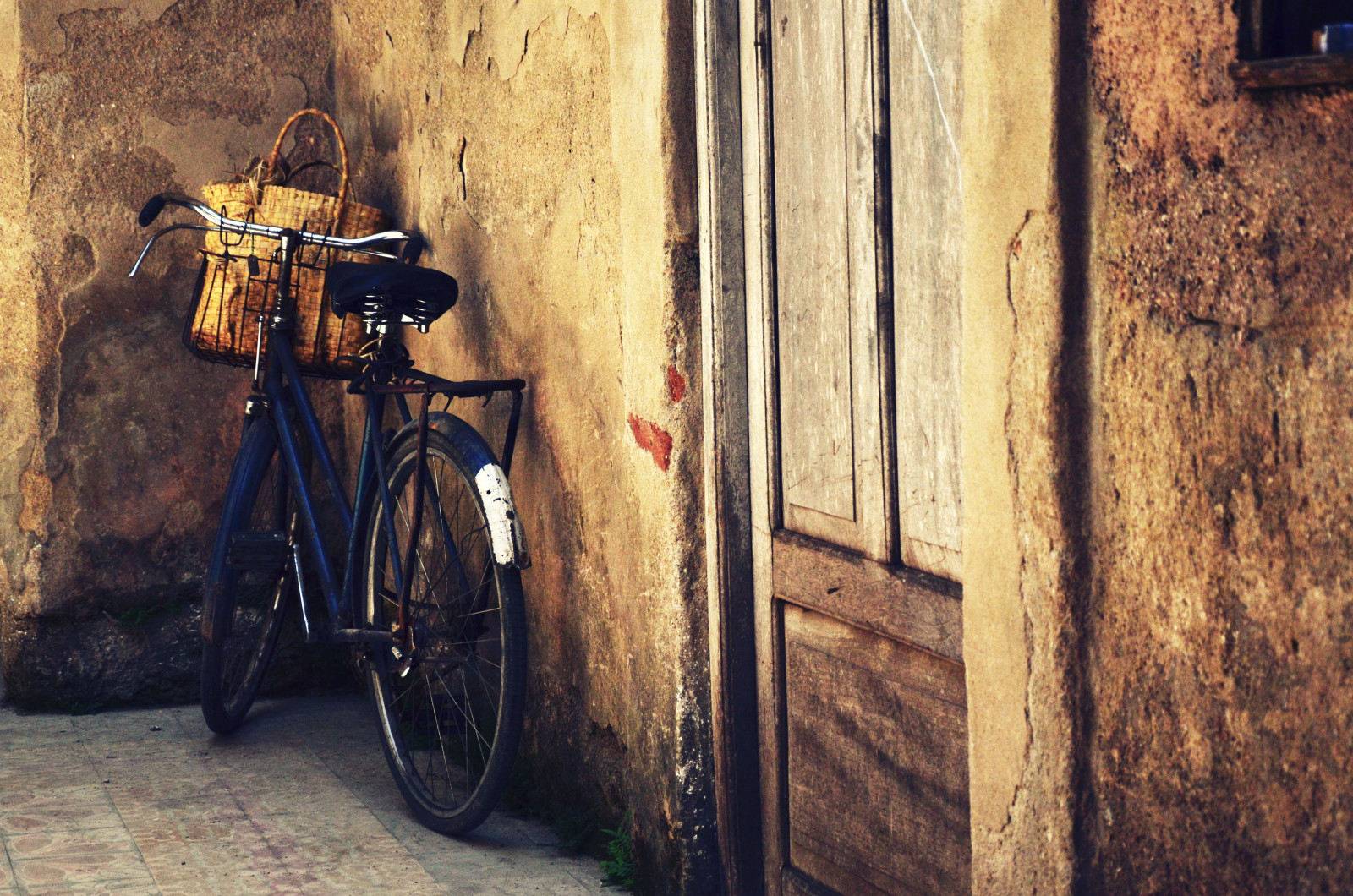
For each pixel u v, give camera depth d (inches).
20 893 105.6
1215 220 52.1
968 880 78.8
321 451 138.7
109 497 164.7
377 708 131.0
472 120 138.6
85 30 160.7
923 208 79.1
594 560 117.6
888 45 81.7
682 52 99.2
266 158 170.1
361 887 108.2
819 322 90.8
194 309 147.5
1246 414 51.3
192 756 145.9
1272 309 50.1
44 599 162.1
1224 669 52.6
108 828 121.9
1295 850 50.0
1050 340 58.5
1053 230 57.9
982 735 65.0
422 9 148.4
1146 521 55.7
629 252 106.3
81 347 162.6
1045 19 57.3
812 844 96.6
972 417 64.1
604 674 117.1
